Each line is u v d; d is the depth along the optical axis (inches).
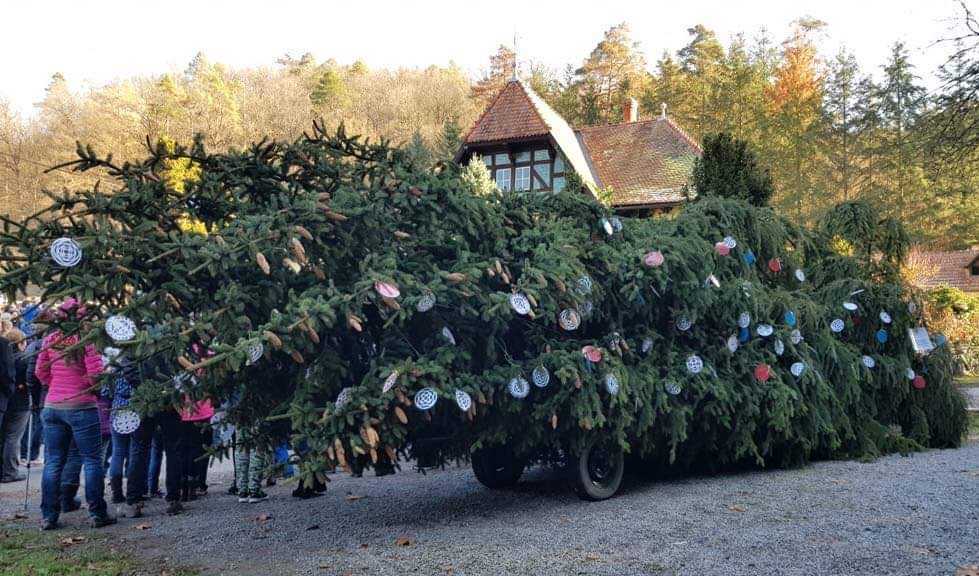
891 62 1118.4
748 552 191.0
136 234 195.6
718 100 1685.5
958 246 1555.1
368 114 1838.1
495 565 186.4
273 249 196.2
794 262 378.9
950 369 407.8
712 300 288.4
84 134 1375.5
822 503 250.8
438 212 228.2
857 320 392.2
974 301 1027.3
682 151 1083.3
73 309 198.8
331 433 194.9
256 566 194.7
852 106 1385.3
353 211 209.5
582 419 236.4
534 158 1022.4
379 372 205.3
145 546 219.1
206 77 1686.8
